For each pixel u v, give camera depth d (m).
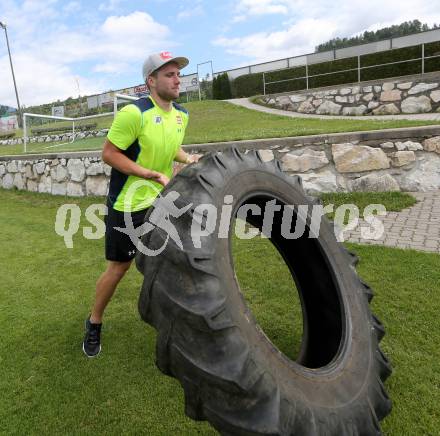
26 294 4.09
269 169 2.51
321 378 1.95
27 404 2.54
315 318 2.66
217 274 1.72
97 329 3.00
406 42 17.53
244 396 1.60
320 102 15.52
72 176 8.77
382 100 14.16
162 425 2.33
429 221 5.08
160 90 2.72
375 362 2.30
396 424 2.23
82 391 2.63
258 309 3.46
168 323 1.65
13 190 10.22
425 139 5.97
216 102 18.28
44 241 5.82
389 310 3.26
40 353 3.07
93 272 4.58
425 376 2.56
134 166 2.65
